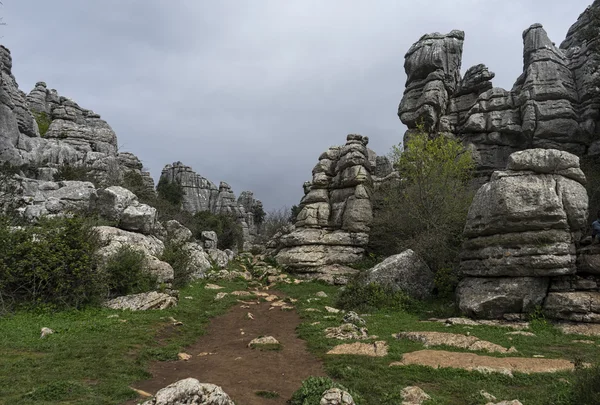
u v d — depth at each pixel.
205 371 9.74
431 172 27.56
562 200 16.59
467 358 10.11
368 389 8.23
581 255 16.19
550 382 8.52
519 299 16.16
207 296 22.20
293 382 9.05
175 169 97.00
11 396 7.21
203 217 58.91
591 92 36.28
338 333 13.30
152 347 11.43
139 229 23.23
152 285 19.61
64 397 7.29
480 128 39.81
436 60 45.12
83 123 61.72
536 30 40.81
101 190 24.03
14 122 42.16
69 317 14.17
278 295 24.66
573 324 14.76
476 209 18.72
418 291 21.53
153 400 6.04
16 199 26.75
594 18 36.25
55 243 15.73
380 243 32.72
